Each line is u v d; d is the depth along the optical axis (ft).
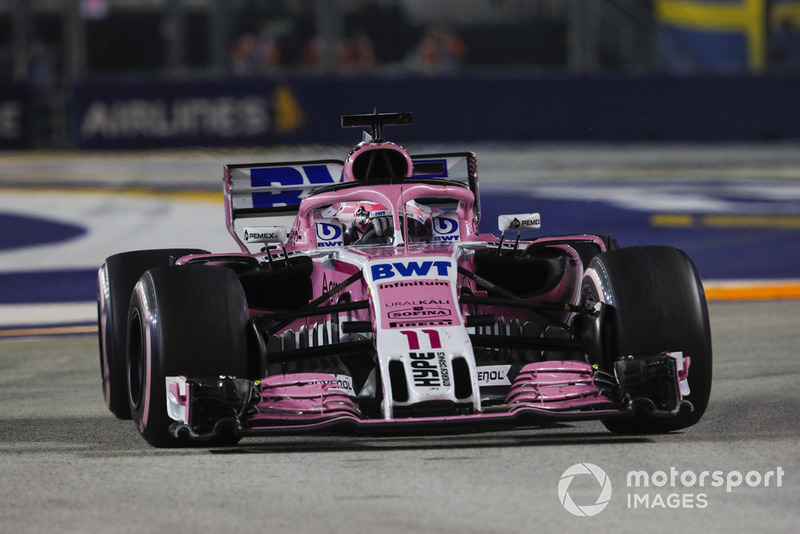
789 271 159.53
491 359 78.43
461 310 76.02
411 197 84.33
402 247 80.33
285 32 429.79
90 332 130.00
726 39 368.48
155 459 70.85
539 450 69.82
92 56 453.58
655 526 54.70
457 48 402.52
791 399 85.46
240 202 101.19
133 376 76.74
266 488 62.75
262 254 85.05
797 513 56.39
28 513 59.26
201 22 449.48
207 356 70.49
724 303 138.00
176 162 328.70
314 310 73.56
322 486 62.75
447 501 59.11
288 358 72.08
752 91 342.03
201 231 208.13
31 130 365.81
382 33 447.42
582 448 70.13
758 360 103.09
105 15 424.46
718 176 274.77
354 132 342.03
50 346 121.90
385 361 68.85
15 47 389.19
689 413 73.10
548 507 57.77
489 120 342.64
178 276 72.49
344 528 55.16
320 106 343.26
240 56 400.47
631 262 74.18
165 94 349.82
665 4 373.20
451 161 100.07
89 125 355.15
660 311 72.28
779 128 342.64
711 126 342.64
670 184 261.44
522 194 247.91
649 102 342.85
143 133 351.67
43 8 463.01
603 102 343.26
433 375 67.77
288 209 102.17
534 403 69.21
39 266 178.29
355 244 84.89
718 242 185.37
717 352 107.96
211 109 347.77
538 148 342.03
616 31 417.49
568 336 79.97
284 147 345.72
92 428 82.43
